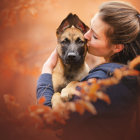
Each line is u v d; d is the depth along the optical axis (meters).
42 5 10.91
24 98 9.88
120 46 4.99
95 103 4.39
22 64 11.62
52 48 13.02
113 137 4.47
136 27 4.87
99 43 5.08
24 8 9.08
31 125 4.80
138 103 4.58
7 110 5.09
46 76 6.14
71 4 13.77
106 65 4.82
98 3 13.43
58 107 4.59
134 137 4.55
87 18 13.24
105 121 4.44
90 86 4.30
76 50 6.94
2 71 11.38
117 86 4.43
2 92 10.78
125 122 4.49
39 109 4.63
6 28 11.60
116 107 4.40
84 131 4.48
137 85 4.55
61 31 7.38
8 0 9.02
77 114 4.46
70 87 6.13
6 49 11.70
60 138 5.13
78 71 7.15
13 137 4.94
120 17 4.82
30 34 12.98
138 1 13.85
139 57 4.23
